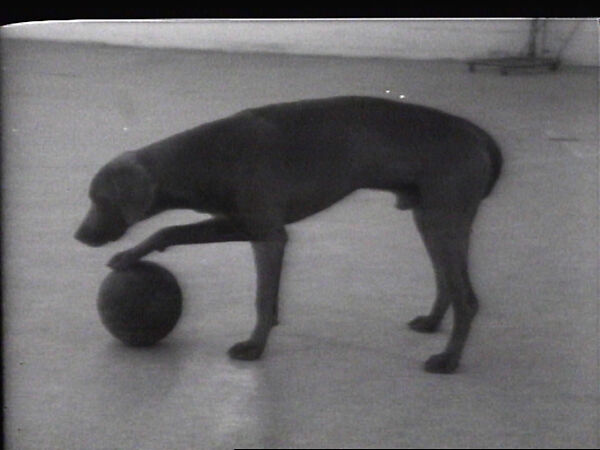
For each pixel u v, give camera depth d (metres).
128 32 8.11
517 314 3.61
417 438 2.63
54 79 6.76
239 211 3.17
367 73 6.96
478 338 3.39
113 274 3.30
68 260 4.07
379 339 3.39
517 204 4.95
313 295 3.79
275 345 3.33
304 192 3.17
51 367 3.09
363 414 2.79
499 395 2.91
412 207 3.25
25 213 4.51
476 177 3.16
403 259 4.22
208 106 6.14
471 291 3.16
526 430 2.67
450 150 3.14
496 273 4.01
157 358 3.24
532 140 5.74
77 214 4.59
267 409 2.83
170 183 3.18
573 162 5.45
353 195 5.18
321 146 3.15
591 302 3.72
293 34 7.71
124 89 6.58
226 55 7.70
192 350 3.30
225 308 3.69
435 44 7.26
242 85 6.60
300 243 4.41
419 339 3.39
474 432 2.68
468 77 7.04
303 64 7.25
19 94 6.33
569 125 5.98
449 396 2.93
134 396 2.95
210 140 3.18
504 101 6.33
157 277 3.31
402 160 3.14
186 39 7.92
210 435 2.64
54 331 3.41
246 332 3.47
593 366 3.14
